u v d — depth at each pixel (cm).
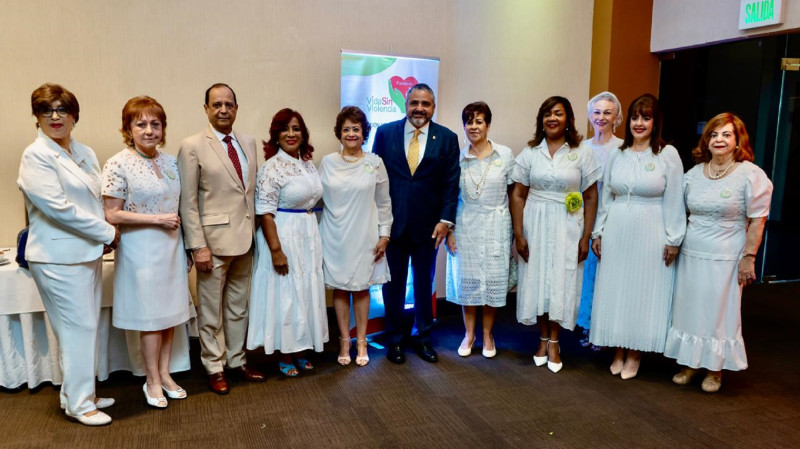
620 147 336
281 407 296
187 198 293
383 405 301
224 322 327
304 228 325
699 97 542
